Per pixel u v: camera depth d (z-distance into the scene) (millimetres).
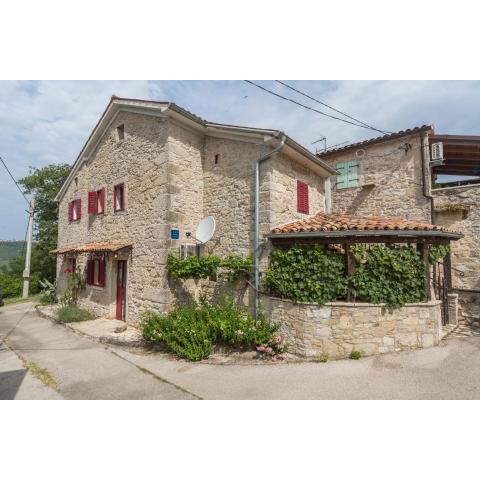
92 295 9430
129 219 7965
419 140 8344
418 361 4723
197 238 7004
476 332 6145
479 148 8453
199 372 4676
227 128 6965
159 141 7152
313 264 5363
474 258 7406
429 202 8055
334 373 4465
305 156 7117
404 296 5207
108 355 5633
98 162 9695
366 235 5156
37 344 6637
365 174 9297
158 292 6785
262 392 3961
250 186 6719
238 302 6672
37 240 19641
